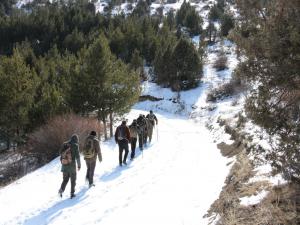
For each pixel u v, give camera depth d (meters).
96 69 28.16
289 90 6.75
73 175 11.80
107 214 9.94
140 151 20.36
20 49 70.94
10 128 31.95
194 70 55.25
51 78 42.19
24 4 151.12
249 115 7.35
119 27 81.25
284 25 6.34
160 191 11.56
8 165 25.47
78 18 91.62
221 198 9.62
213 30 83.75
